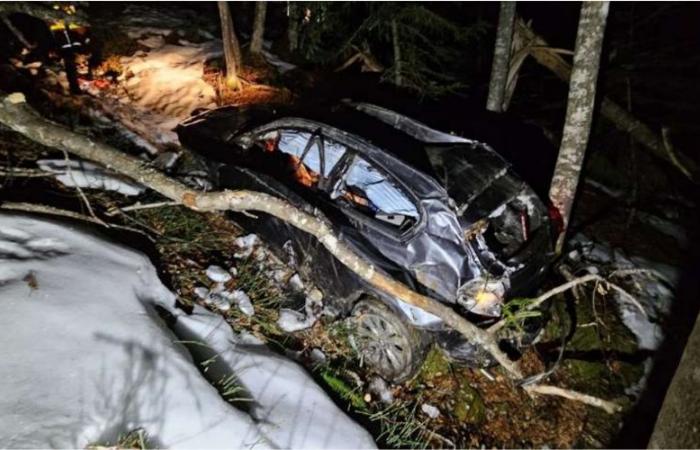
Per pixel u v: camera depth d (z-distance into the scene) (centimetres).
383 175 423
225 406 305
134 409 277
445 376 471
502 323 380
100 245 402
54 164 523
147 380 297
